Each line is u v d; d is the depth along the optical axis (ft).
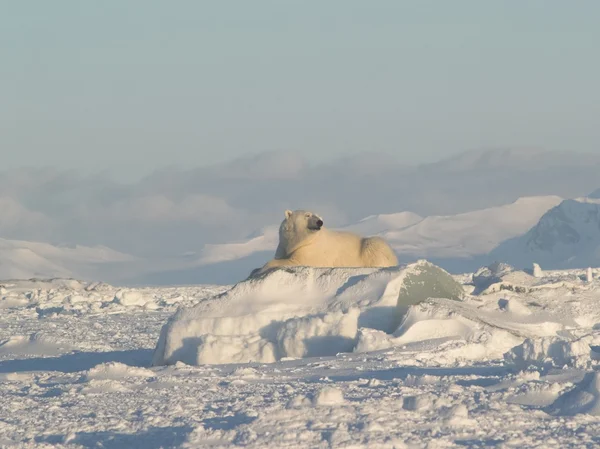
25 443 106.93
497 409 112.78
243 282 206.80
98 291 506.07
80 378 164.96
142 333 295.89
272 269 208.85
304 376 153.28
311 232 216.54
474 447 94.32
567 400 113.19
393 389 130.31
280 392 135.64
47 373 178.81
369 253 220.64
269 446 96.73
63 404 134.41
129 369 164.04
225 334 197.57
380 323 189.57
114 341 271.90
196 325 199.82
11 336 291.79
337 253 219.82
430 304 187.62
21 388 157.79
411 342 179.83
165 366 186.19
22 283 513.86
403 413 111.24
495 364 158.71
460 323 181.88
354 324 188.96
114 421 117.39
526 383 126.21
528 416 109.60
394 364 159.84
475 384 133.69
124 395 140.77
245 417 114.11
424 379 137.08
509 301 200.03
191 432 103.91
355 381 140.67
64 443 106.52
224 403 126.41
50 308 416.87
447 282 204.64
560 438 97.76
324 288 201.05
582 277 457.27
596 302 213.66
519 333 180.14
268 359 190.08
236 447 96.99
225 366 174.81
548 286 218.38
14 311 410.11
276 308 198.70
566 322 201.36
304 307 198.39
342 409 112.57
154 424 113.70
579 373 129.90
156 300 465.47
